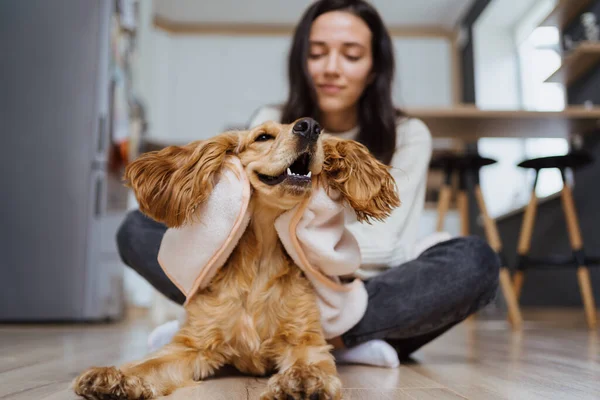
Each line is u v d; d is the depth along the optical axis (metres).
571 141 3.85
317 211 1.21
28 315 2.83
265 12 6.61
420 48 6.87
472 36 6.17
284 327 1.22
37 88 2.89
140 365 1.06
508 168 5.70
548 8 5.32
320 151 1.21
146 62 5.79
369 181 1.28
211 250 1.17
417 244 1.71
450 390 1.08
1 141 2.87
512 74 6.02
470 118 3.19
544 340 2.19
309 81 1.88
